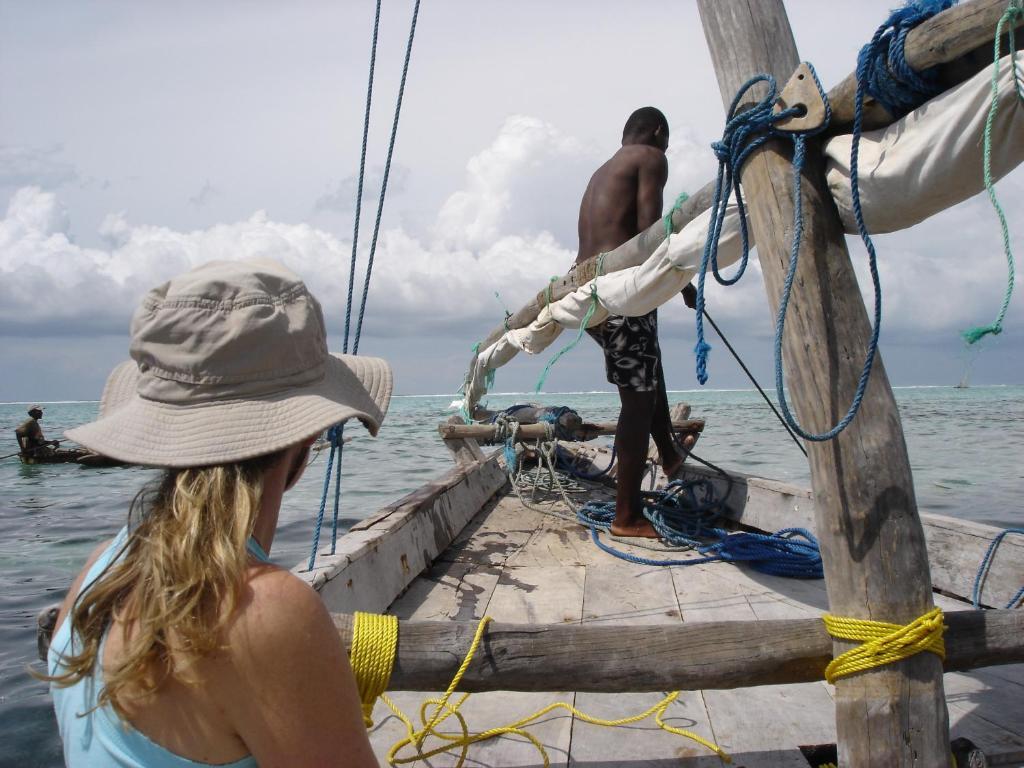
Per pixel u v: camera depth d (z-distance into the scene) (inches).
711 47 93.4
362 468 519.8
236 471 38.7
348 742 36.4
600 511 202.5
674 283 134.9
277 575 36.9
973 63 67.8
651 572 161.9
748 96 87.5
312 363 42.4
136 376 47.3
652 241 135.9
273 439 38.9
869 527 72.2
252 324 39.2
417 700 105.6
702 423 252.2
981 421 935.0
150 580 36.1
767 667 76.4
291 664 34.9
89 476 542.3
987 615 78.2
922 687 70.4
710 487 206.2
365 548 130.1
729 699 103.4
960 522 141.5
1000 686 106.7
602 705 102.9
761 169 81.4
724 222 107.3
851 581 72.7
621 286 147.7
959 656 76.2
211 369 39.2
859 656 71.2
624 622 134.5
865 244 67.7
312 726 35.3
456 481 209.5
